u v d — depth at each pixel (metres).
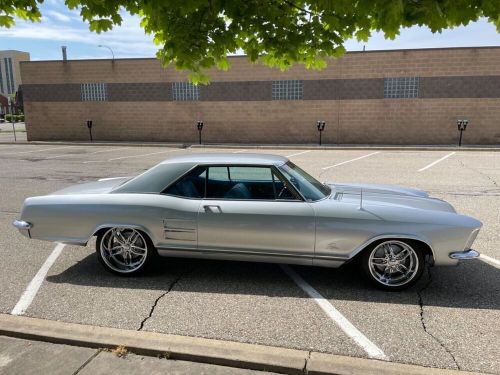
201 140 23.59
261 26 3.40
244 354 2.96
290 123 22.39
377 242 4.05
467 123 20.48
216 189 4.36
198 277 4.53
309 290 4.18
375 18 3.01
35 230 4.52
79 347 3.12
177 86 23.38
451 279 4.44
